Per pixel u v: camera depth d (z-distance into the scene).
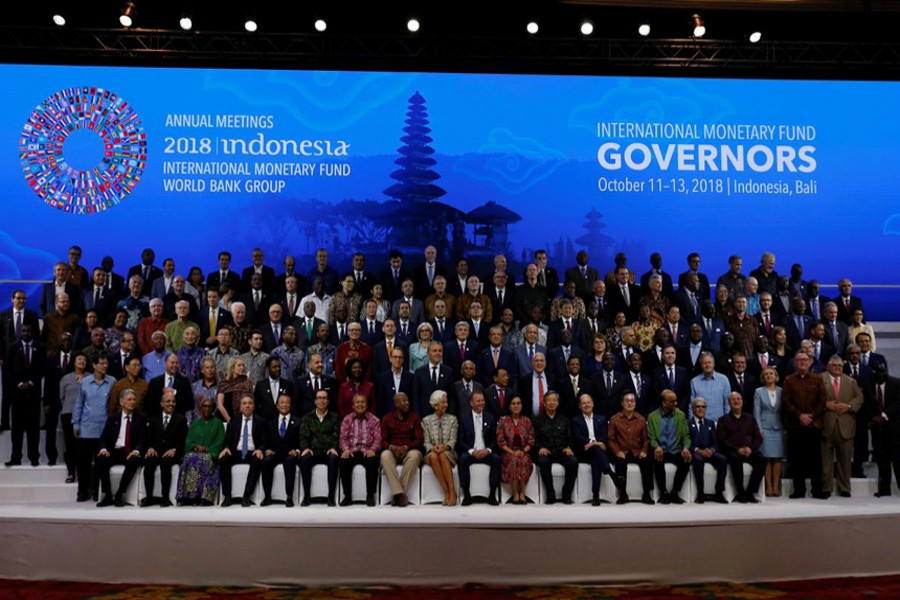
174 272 10.78
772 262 10.77
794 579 7.02
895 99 11.70
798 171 11.63
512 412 8.49
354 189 11.39
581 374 9.17
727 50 11.55
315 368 8.84
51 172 11.05
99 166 11.10
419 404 8.83
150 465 8.09
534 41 11.33
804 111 11.66
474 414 8.54
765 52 11.45
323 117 11.41
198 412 8.77
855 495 8.81
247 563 6.88
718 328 9.91
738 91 11.67
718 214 11.56
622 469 8.27
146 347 9.41
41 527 7.04
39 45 10.92
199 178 11.22
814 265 11.56
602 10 11.20
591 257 11.46
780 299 10.52
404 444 8.39
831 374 8.89
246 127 11.31
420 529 6.88
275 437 8.38
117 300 10.16
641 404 9.02
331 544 6.87
